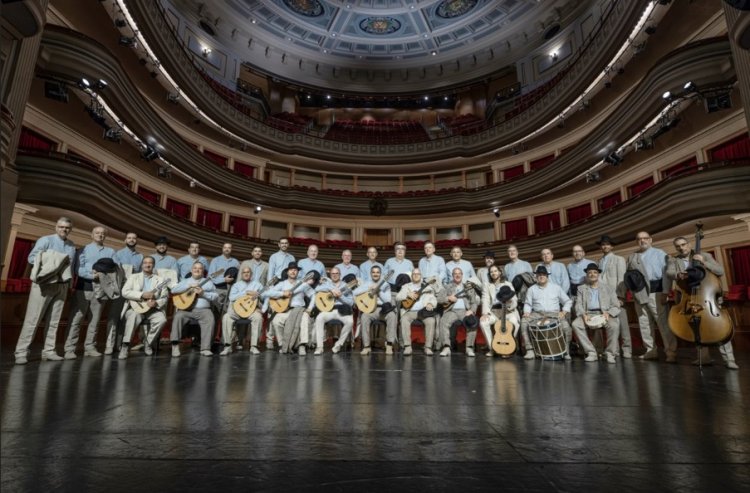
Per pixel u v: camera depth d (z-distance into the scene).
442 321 4.04
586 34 12.20
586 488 0.91
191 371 2.70
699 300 3.13
